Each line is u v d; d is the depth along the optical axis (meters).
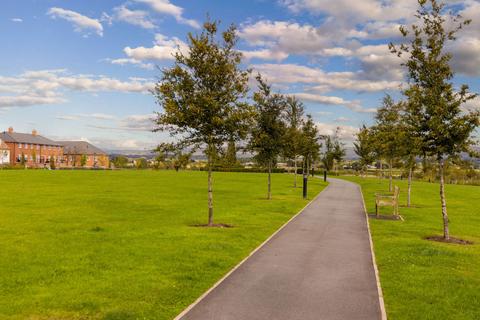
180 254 11.59
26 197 27.02
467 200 30.78
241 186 40.12
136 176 56.44
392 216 20.83
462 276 9.88
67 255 11.38
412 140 15.12
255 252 12.10
